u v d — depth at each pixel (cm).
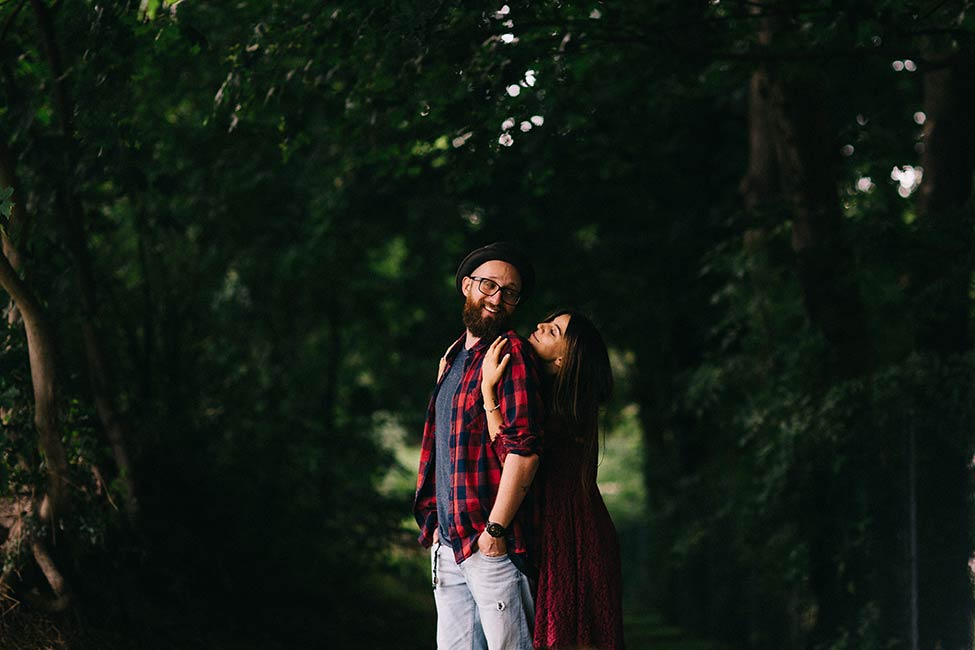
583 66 920
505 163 1152
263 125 926
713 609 1411
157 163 1023
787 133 919
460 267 504
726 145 1450
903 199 1001
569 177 1171
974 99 908
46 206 704
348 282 1539
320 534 1169
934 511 722
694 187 1468
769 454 952
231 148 1107
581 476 485
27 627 625
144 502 825
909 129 1239
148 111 1072
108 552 739
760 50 899
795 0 748
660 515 1606
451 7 643
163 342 1027
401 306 1714
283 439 1157
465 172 855
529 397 466
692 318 1505
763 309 1041
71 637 636
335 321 1513
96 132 674
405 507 1262
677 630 1603
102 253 1006
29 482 643
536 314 1550
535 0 695
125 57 653
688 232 1382
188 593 787
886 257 845
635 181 1424
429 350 1656
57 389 645
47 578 649
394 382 1688
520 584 477
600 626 473
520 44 726
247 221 1253
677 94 1091
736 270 1030
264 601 948
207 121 777
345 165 1175
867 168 1012
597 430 491
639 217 1477
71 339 898
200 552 862
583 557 477
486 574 474
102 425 770
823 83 955
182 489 919
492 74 720
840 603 889
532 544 477
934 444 730
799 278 941
